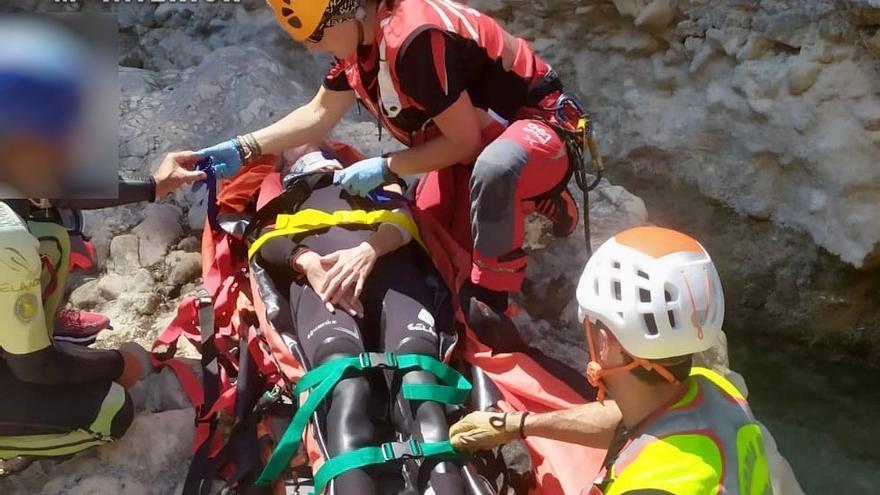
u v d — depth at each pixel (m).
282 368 2.20
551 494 2.03
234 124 3.41
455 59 2.21
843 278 4.04
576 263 2.92
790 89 4.00
